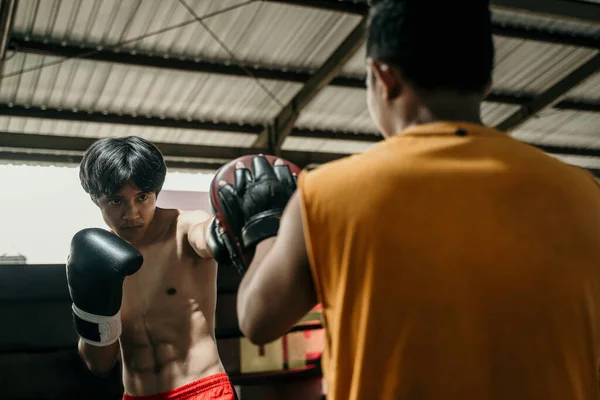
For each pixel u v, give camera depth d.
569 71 7.50
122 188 1.59
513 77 7.52
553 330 0.68
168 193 5.66
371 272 0.69
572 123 8.74
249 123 7.75
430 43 0.74
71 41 5.89
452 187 0.70
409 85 0.77
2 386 2.05
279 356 2.48
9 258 2.70
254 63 6.68
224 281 2.44
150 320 1.71
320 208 0.72
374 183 0.71
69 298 2.18
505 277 0.68
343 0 5.94
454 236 0.69
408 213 0.70
